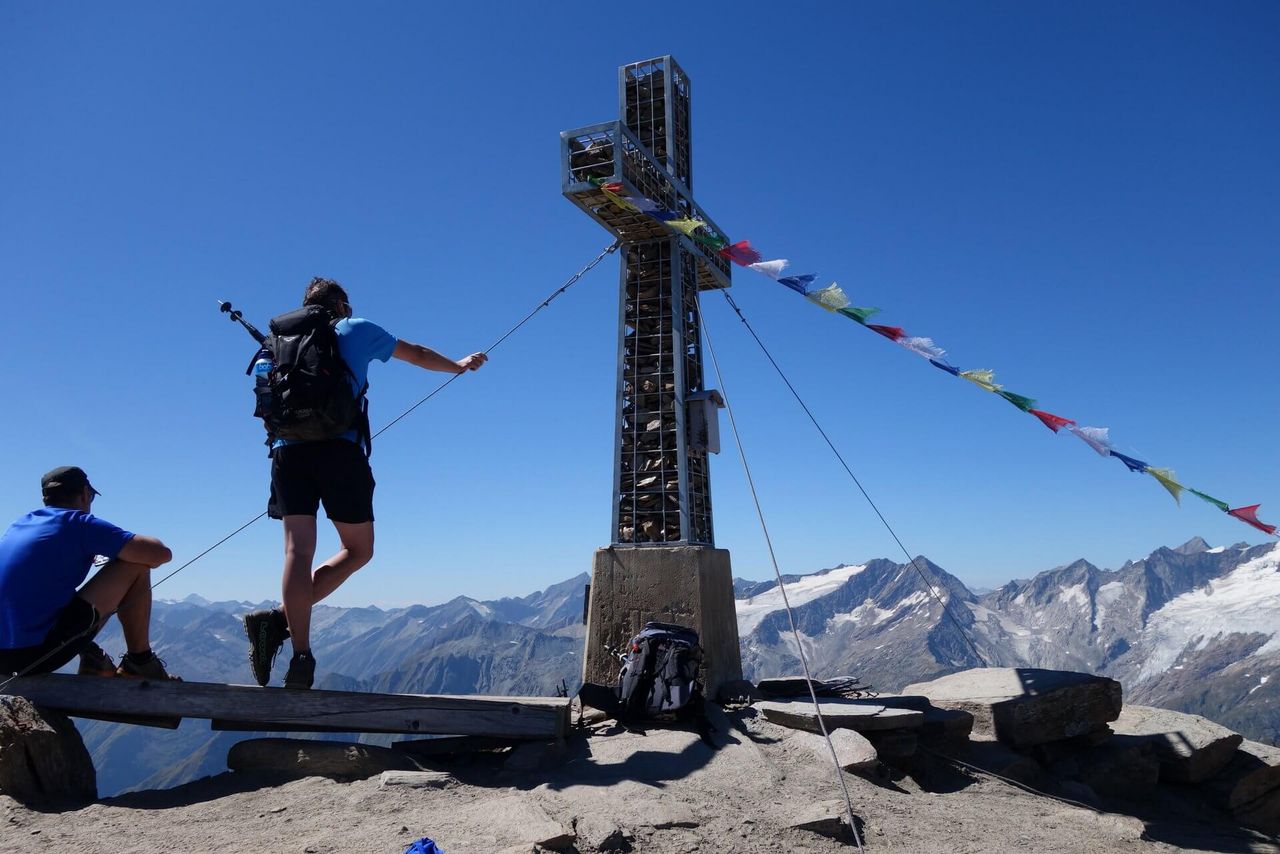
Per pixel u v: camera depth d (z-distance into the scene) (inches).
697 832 222.8
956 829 261.1
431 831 202.4
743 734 327.0
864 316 331.0
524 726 269.6
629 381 467.5
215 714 250.4
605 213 434.9
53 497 252.8
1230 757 458.6
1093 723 431.8
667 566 406.3
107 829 201.9
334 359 239.9
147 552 248.8
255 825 207.2
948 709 424.5
